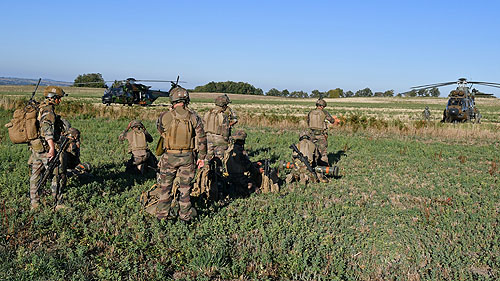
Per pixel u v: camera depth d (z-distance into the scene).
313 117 10.41
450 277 5.00
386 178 9.70
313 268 4.86
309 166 8.62
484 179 9.93
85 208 6.28
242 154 7.56
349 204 7.51
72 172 7.72
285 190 8.20
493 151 14.99
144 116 23.19
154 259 4.89
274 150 13.39
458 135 19.69
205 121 8.30
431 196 8.32
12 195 6.68
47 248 4.96
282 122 22.38
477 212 7.30
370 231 6.26
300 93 176.12
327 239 5.78
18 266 4.42
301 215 6.81
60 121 6.19
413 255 5.56
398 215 7.07
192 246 5.16
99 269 4.48
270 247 5.39
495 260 5.43
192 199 6.82
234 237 5.67
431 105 83.94
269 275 4.79
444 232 6.33
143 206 6.34
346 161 11.82
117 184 7.63
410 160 12.33
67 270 4.43
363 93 181.38
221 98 8.27
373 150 14.28
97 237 5.31
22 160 9.51
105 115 22.75
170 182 5.70
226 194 7.38
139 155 8.61
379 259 5.40
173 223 5.87
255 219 6.31
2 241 5.00
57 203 6.17
